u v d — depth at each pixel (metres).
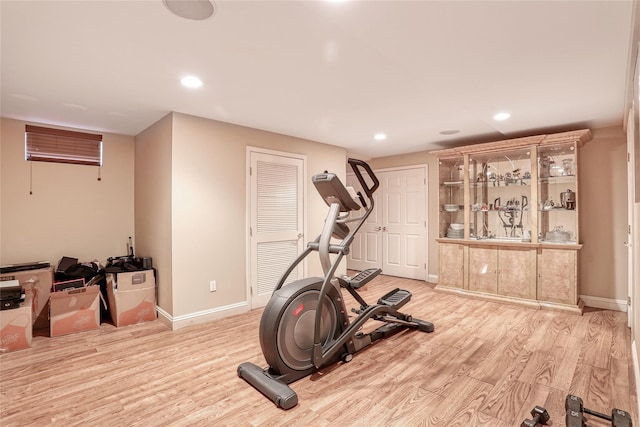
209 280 3.59
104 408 2.02
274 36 1.92
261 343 2.31
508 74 2.45
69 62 2.23
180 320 3.37
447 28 1.83
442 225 4.93
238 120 3.64
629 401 2.05
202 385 2.29
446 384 2.28
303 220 4.50
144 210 3.96
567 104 3.13
